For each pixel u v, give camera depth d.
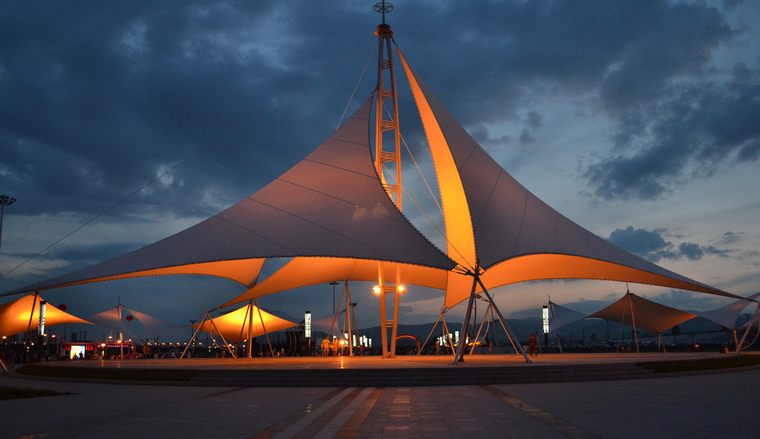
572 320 41.72
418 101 26.44
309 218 22.97
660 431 7.33
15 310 31.69
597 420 8.33
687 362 18.64
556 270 28.31
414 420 8.55
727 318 34.94
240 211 23.89
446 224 28.22
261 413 9.51
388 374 15.22
